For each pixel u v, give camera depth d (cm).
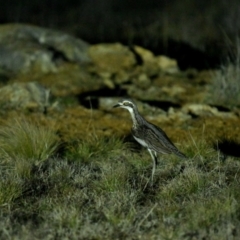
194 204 1049
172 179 1185
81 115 1680
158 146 1181
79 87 1962
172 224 994
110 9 2967
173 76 2098
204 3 2828
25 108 1700
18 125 1369
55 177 1198
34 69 2058
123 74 2089
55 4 3064
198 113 1700
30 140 1313
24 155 1297
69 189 1141
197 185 1141
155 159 1205
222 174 1177
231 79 1830
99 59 2170
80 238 962
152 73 2119
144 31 2670
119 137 1464
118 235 969
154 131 1195
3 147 1313
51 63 2072
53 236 962
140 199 1108
